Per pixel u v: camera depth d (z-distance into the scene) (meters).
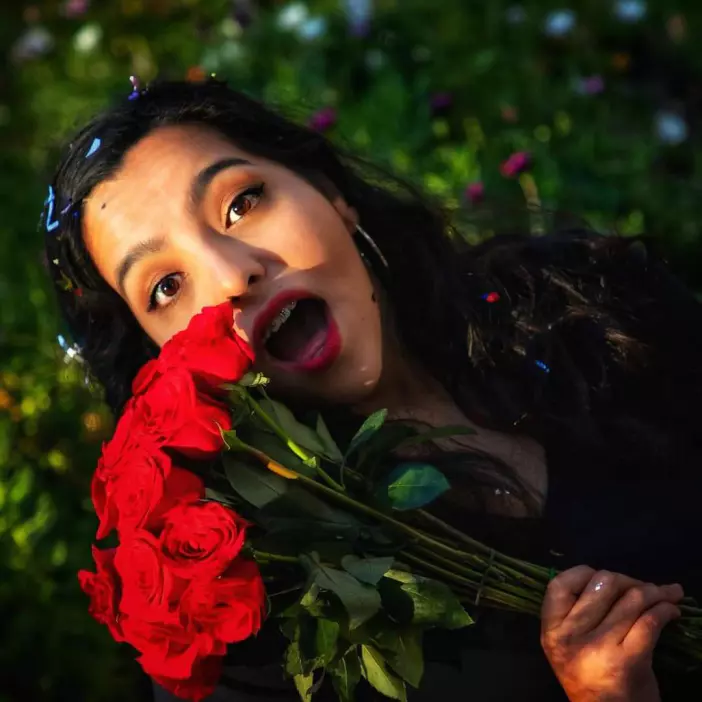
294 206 1.70
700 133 3.67
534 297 1.94
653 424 1.84
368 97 3.46
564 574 1.52
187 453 1.42
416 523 1.54
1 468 2.64
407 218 2.01
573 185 3.15
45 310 2.86
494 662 1.65
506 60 3.50
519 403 1.82
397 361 1.86
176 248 1.67
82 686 2.49
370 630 1.44
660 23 4.02
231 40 3.79
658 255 2.07
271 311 1.66
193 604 1.35
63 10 4.16
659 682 1.67
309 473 1.48
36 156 3.57
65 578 2.54
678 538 1.73
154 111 1.76
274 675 1.71
